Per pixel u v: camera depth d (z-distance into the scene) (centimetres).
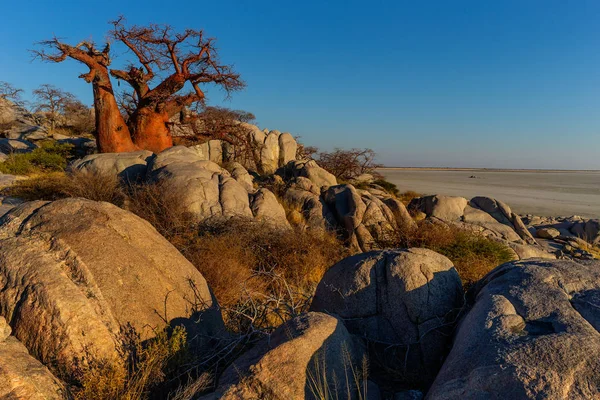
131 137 2275
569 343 314
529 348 315
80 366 379
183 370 427
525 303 387
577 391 279
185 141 2508
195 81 2264
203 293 522
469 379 315
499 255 1278
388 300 513
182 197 1257
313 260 1040
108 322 407
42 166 2186
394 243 1374
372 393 405
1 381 315
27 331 386
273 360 365
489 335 348
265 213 1370
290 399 343
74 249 433
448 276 535
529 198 5122
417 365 486
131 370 404
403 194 3266
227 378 372
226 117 2805
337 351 401
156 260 490
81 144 2788
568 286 410
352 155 3125
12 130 3372
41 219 468
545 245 1897
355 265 548
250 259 997
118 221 491
